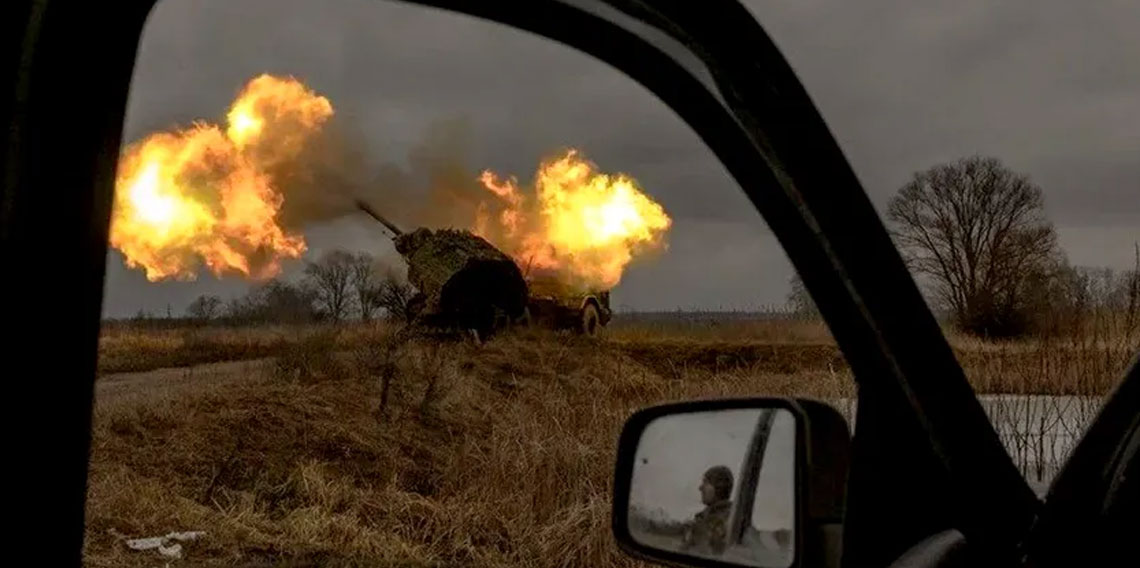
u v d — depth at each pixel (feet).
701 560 4.37
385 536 24.43
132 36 2.92
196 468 30.17
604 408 32.63
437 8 3.39
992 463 4.17
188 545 22.53
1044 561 4.15
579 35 3.58
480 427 39.96
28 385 2.77
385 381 41.27
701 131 3.81
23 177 2.75
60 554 2.81
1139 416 4.19
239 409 36.47
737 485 4.31
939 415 4.06
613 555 22.16
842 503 4.01
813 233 3.93
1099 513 4.14
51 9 2.76
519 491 26.12
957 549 4.02
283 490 28.60
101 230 2.90
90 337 2.88
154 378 55.67
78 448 2.85
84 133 2.84
